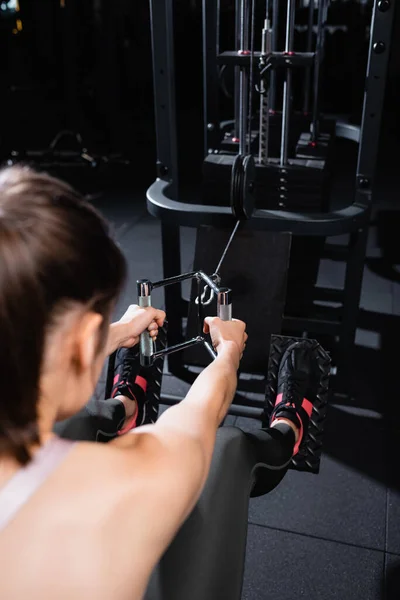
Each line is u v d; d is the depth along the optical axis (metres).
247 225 1.89
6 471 0.54
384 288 2.94
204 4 2.35
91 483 0.55
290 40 1.98
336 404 2.14
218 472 0.93
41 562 0.52
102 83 5.55
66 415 0.62
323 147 2.61
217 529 0.86
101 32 5.37
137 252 3.34
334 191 4.39
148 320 1.13
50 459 0.55
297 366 1.57
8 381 0.49
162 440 0.63
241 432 1.05
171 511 0.59
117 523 0.55
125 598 0.55
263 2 2.67
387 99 6.69
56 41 5.89
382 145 5.61
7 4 5.78
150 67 6.46
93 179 4.68
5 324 0.47
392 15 1.62
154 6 1.73
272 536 1.62
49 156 4.94
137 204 4.14
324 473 1.84
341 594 1.46
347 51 6.48
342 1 6.36
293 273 2.22
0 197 0.49
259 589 1.47
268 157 2.36
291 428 1.37
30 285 0.47
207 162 2.13
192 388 0.77
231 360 0.85
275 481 1.18
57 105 5.84
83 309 0.52
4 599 0.51
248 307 2.03
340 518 1.68
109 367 1.56
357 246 1.92
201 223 1.94
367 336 2.54
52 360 0.53
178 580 0.78
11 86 5.87
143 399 1.50
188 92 7.28
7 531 0.52
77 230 0.49
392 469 1.86
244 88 1.97
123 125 6.12
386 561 1.55
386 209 4.01
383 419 2.07
